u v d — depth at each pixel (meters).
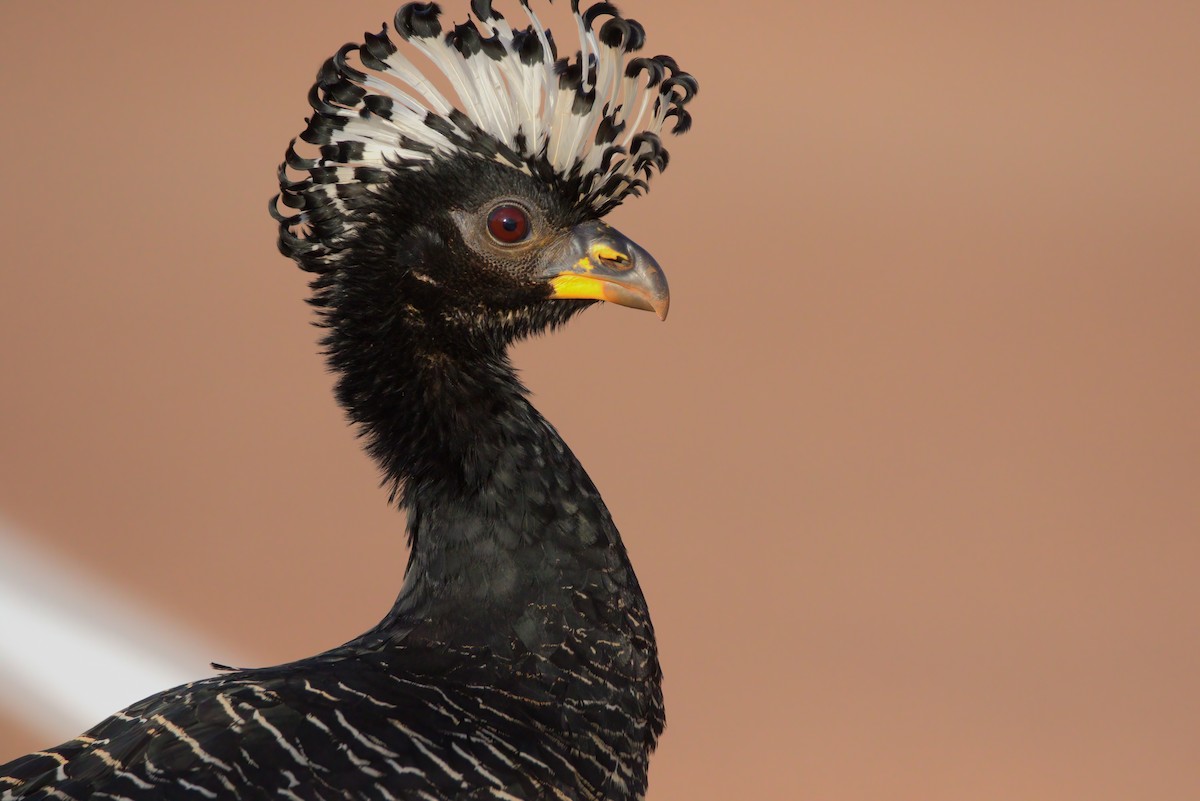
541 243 5.02
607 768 4.98
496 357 5.02
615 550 5.00
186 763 4.93
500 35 5.02
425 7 5.00
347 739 4.94
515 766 4.95
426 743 4.95
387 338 5.01
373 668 4.98
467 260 5.01
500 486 5.00
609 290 5.02
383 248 5.01
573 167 5.02
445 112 5.01
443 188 5.01
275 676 4.97
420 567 5.00
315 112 5.00
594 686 4.98
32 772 4.95
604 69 5.02
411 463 5.01
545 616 4.98
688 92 5.04
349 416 5.02
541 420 5.01
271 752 4.93
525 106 5.01
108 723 4.96
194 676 6.11
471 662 4.98
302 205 5.01
